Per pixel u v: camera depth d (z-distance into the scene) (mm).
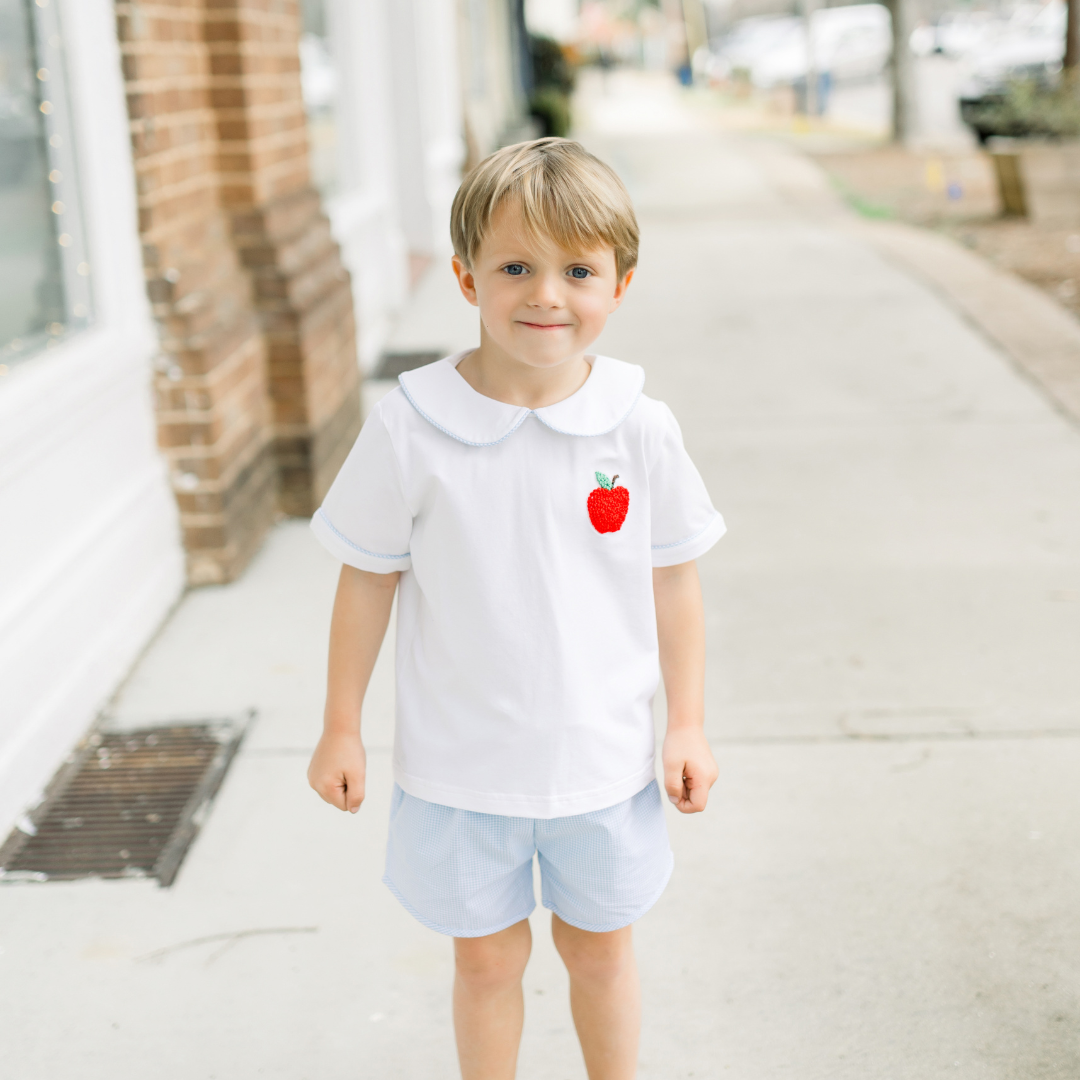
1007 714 3258
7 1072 2176
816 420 5695
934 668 3510
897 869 2656
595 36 41906
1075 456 5125
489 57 17672
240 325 4234
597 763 1689
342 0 7211
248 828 2865
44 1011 2318
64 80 3486
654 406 1700
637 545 1688
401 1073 2166
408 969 2412
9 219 3258
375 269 7848
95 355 3510
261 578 4195
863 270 8734
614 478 1654
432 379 1654
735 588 4062
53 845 2818
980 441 5340
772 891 2600
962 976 2344
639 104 33375
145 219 3793
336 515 1691
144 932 2525
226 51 4227
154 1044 2238
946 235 10320
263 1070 2178
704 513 1747
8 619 2947
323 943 2486
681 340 7156
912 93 17875
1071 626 3727
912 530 4469
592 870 1743
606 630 1684
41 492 3188
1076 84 12344
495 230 1521
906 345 6840
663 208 12289
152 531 3859
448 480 1621
